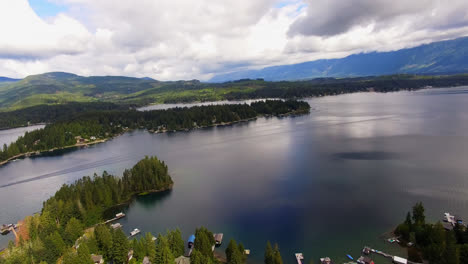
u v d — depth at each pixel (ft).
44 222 395.75
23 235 388.16
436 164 591.78
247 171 641.81
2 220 490.90
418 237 325.01
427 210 412.77
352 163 634.84
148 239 333.01
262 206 465.47
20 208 535.60
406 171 564.71
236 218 433.89
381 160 640.58
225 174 633.61
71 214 426.92
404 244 336.70
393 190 485.97
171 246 329.52
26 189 634.84
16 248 332.60
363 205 442.50
